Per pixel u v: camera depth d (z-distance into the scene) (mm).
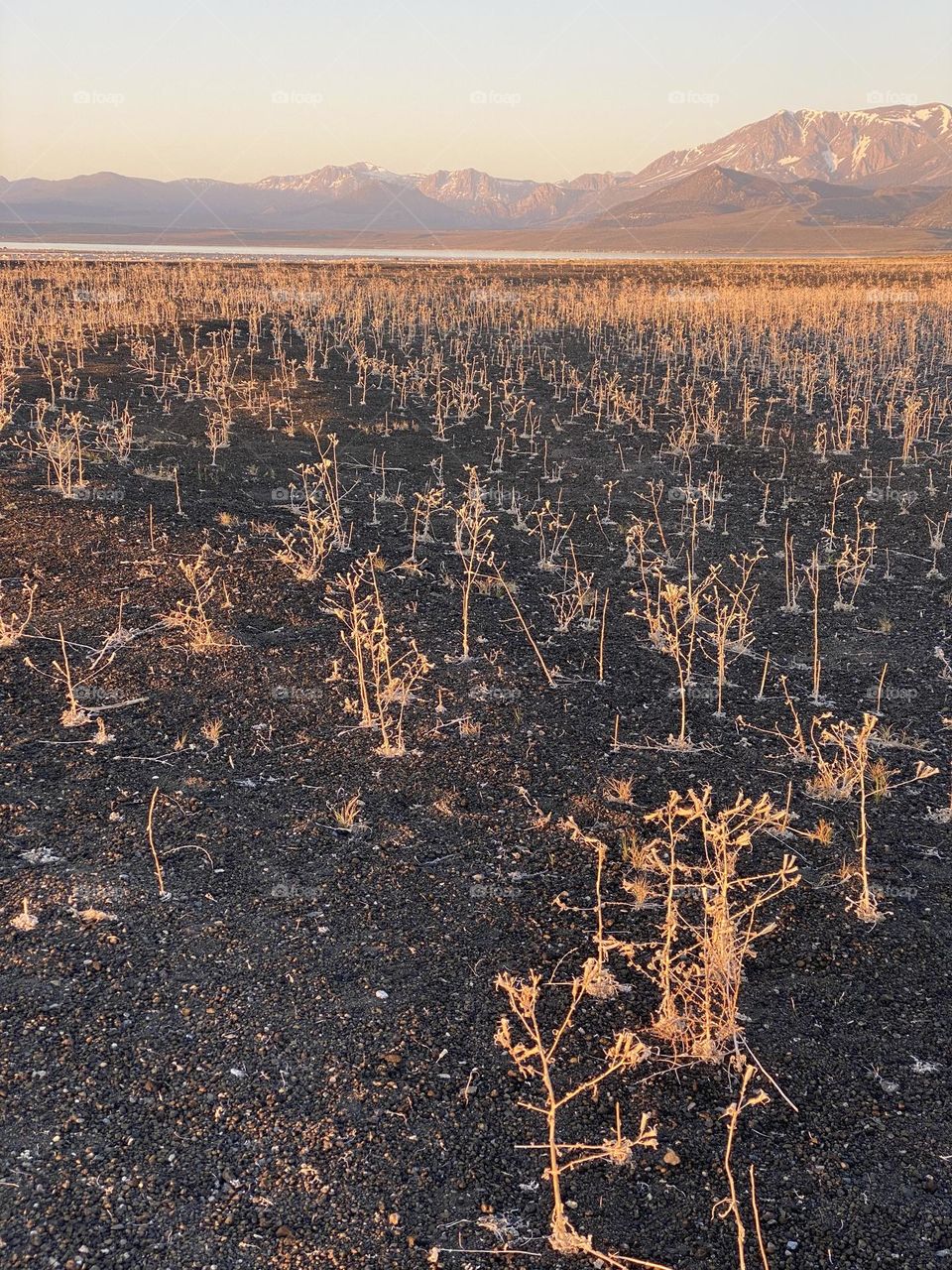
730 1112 3094
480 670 7152
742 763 6121
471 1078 3605
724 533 10883
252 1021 3781
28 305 23062
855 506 11945
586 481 12703
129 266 41000
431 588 8680
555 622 8227
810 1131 3457
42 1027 3658
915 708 7020
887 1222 3105
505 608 8430
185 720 6047
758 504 11977
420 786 5574
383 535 10047
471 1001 4000
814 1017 4023
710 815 5461
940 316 27859
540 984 4125
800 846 5250
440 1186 3152
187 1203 3020
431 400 16797
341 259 75750
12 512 9281
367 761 5789
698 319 25797
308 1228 2971
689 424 15773
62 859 4641
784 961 4355
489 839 5125
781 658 7848
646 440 14883
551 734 6293
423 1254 2914
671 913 3914
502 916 4547
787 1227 3072
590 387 18500
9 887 4414
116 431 12578
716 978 3904
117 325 21594
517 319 27094
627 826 5316
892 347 21719
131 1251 2852
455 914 4531
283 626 7527
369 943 4285
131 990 3883
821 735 6535
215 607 7680
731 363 21312
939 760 6289
